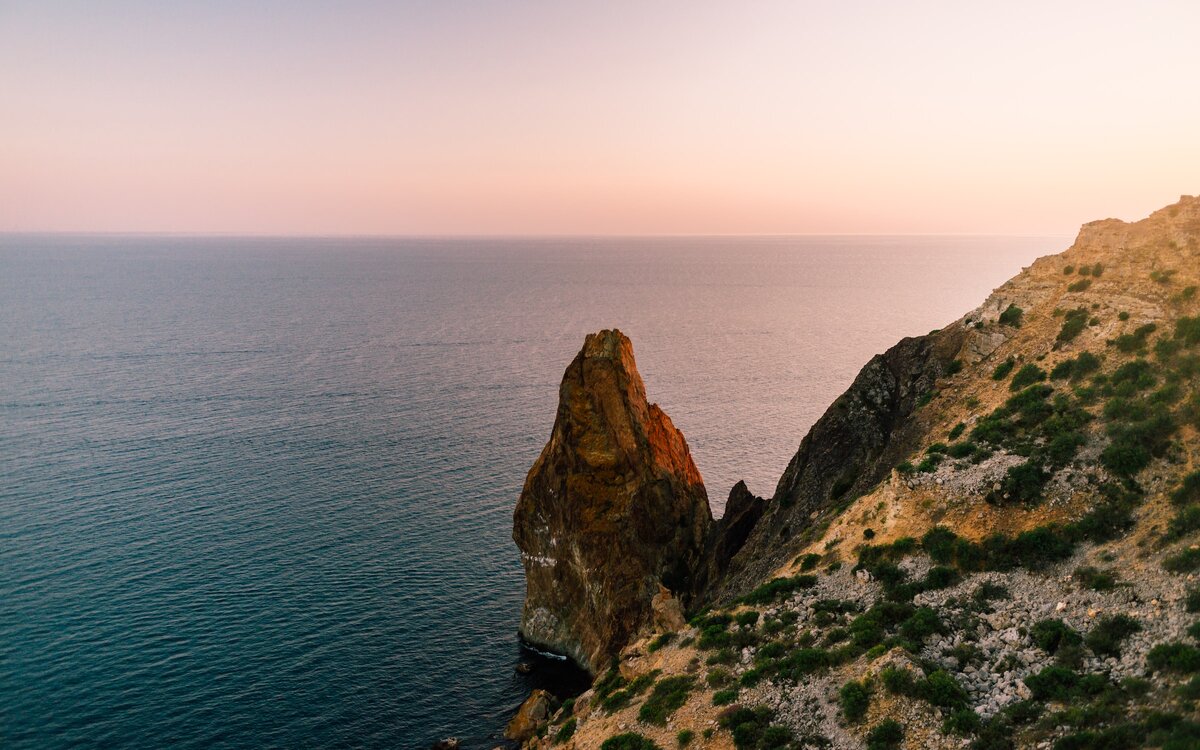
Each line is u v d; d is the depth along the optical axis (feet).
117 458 383.04
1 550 276.62
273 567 271.28
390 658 222.69
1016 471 135.33
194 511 317.83
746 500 241.14
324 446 412.77
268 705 198.49
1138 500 120.26
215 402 506.07
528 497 243.40
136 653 216.74
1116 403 138.51
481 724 196.95
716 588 211.20
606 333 247.09
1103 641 95.81
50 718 189.16
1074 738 80.28
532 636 238.27
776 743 100.37
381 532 304.50
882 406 206.80
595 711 139.33
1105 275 174.60
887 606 121.80
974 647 106.52
